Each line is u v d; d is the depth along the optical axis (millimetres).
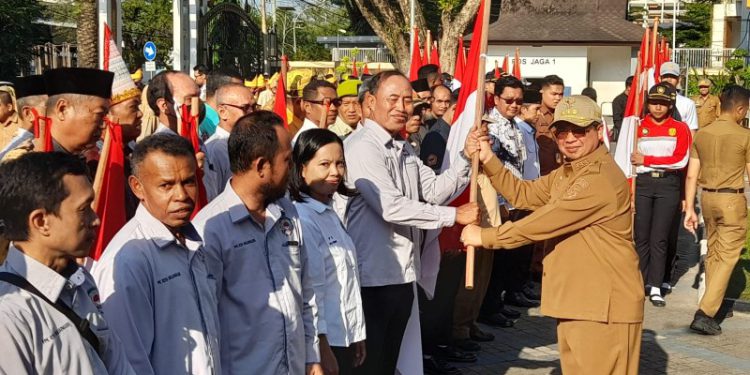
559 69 27812
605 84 28328
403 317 5266
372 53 35344
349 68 22844
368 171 5039
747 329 8086
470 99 6473
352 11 39594
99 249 3850
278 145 3693
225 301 3674
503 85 7316
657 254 9070
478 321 8281
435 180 5582
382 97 5117
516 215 8156
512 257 8391
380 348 5188
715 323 7906
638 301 4613
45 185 2518
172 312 3207
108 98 4035
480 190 6809
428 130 7648
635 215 9133
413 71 9531
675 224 9539
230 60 27516
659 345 7551
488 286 8125
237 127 3725
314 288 4250
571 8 27984
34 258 2559
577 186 4520
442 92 7684
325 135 4609
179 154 3205
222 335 3666
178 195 3201
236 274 3682
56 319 2531
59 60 25125
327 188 4602
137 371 3053
